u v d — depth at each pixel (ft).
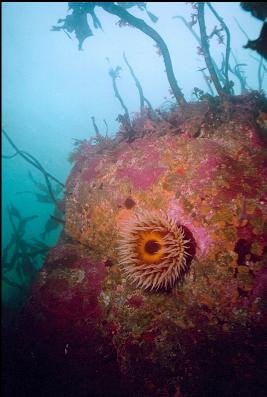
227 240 2.50
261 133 3.07
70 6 4.51
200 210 2.70
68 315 3.07
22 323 3.32
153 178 3.14
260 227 2.43
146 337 2.60
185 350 2.42
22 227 7.62
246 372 2.22
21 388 3.13
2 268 7.32
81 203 3.74
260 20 2.39
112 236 3.30
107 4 3.86
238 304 2.36
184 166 3.00
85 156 4.61
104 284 3.08
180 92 3.86
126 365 2.58
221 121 3.27
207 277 2.52
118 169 3.54
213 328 2.40
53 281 3.37
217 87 3.57
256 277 2.35
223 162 2.82
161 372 2.43
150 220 2.69
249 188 2.62
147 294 2.79
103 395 2.60
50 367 2.99
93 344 2.85
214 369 2.31
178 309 2.61
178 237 2.53
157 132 3.51
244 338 2.28
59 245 3.90
